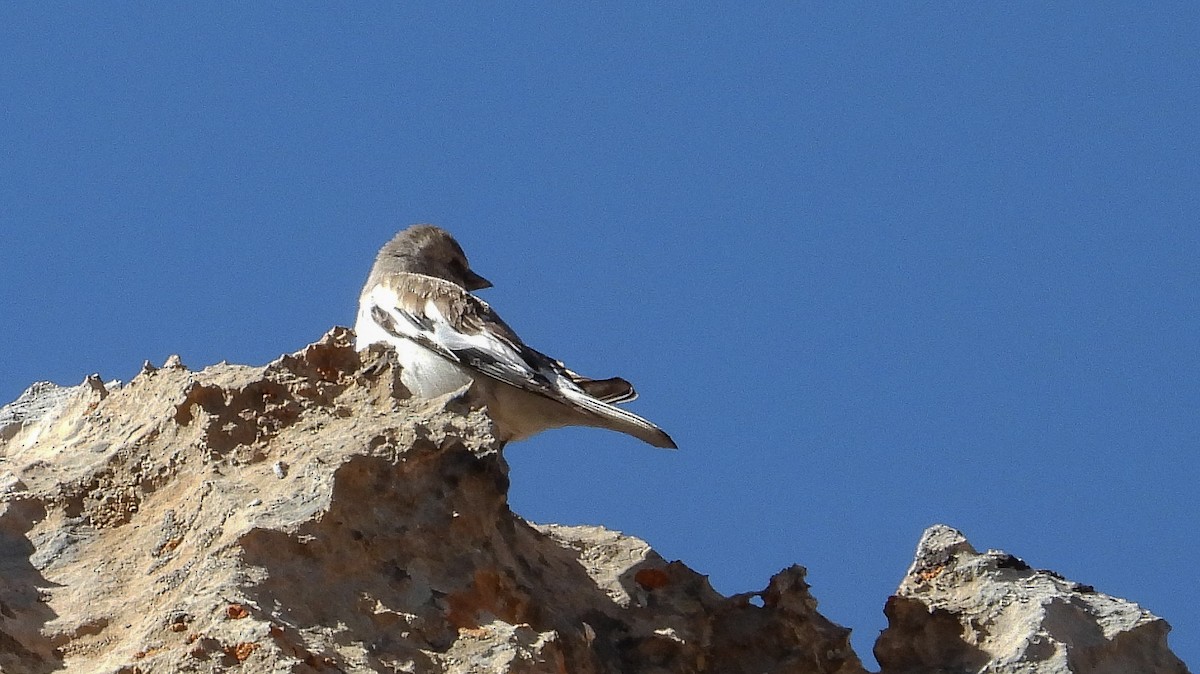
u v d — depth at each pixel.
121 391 14.67
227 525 11.99
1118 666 14.55
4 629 11.03
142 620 11.29
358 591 11.71
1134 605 15.09
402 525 12.32
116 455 13.15
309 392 13.66
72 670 10.91
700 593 14.56
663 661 13.82
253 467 12.86
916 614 14.91
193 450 13.05
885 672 14.73
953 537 15.59
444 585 12.14
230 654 10.55
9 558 12.16
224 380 13.73
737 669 14.12
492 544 12.78
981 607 14.86
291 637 10.77
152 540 12.28
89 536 12.55
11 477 13.15
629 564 14.91
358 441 12.71
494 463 12.97
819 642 14.30
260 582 11.23
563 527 15.81
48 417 15.44
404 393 13.84
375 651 11.29
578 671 12.70
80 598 11.66
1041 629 14.31
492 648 11.63
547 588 13.71
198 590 11.13
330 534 11.87
